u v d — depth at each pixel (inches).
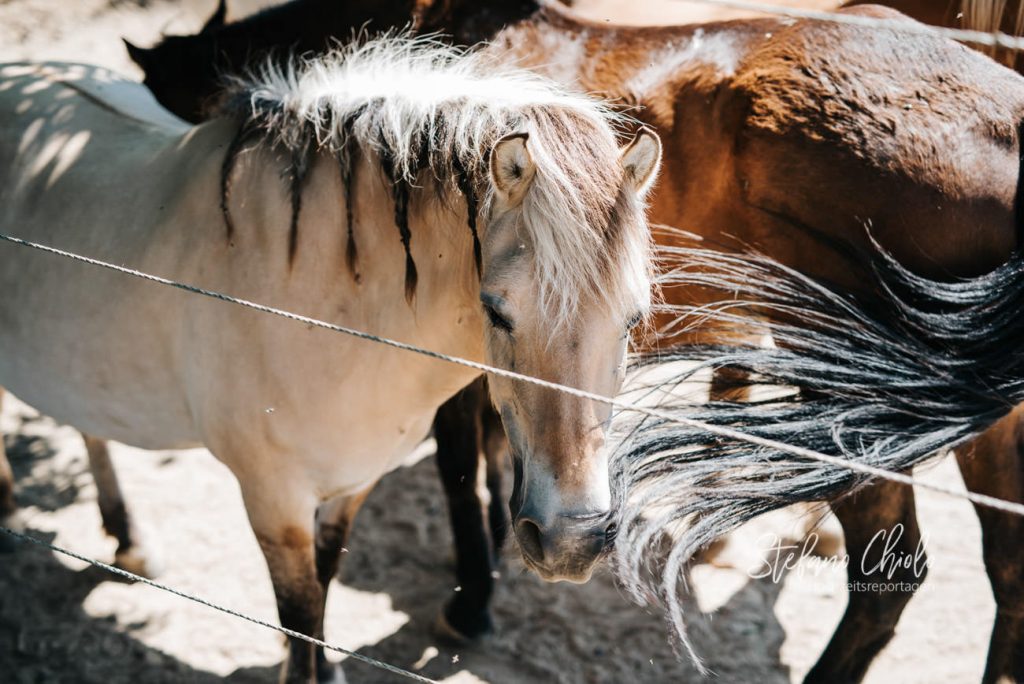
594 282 69.6
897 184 97.7
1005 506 59.1
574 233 69.2
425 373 93.7
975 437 98.9
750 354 98.1
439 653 129.1
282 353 93.4
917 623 133.0
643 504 92.4
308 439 96.6
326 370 93.2
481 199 79.6
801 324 105.1
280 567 105.1
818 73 102.6
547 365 71.0
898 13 109.8
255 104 98.0
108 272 101.7
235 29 129.6
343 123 90.4
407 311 90.4
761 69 105.9
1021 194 96.8
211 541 144.5
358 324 92.4
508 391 74.9
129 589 135.6
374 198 89.6
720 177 108.7
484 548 127.8
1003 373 94.7
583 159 71.7
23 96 119.4
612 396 74.2
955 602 135.7
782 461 94.0
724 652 129.1
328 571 119.9
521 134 69.5
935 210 97.1
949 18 124.9
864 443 95.5
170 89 130.9
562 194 69.7
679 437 95.7
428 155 85.0
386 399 94.8
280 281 93.0
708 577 140.4
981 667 126.4
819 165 100.8
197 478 156.6
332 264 92.0
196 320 96.5
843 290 102.2
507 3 118.0
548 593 138.5
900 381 95.2
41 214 108.8
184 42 130.5
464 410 120.5
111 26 255.4
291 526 102.1
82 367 106.3
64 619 130.6
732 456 94.9
